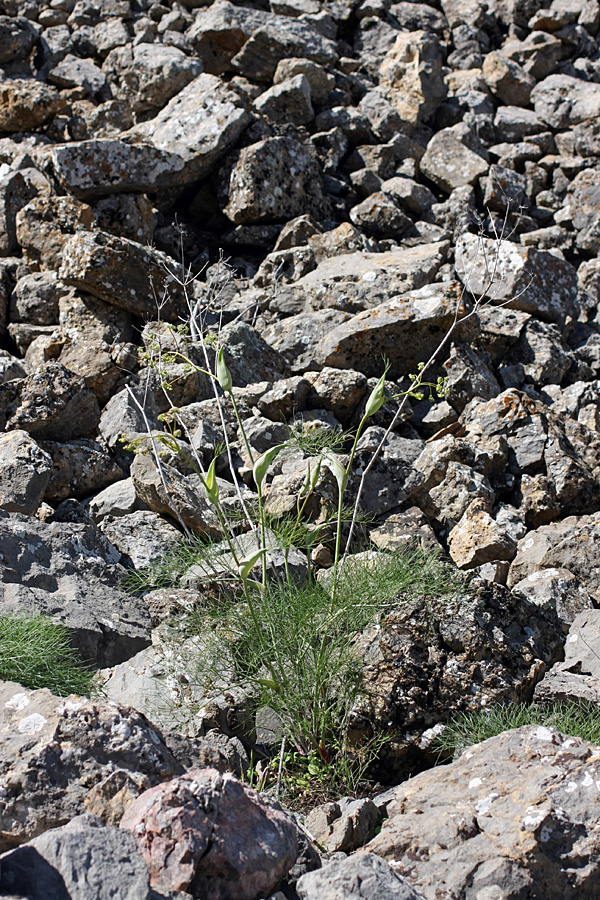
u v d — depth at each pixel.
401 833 2.88
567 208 11.41
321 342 7.66
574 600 5.23
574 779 2.95
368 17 14.36
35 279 8.45
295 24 12.90
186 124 10.20
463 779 3.10
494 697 3.94
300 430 6.40
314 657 3.85
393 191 11.00
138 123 12.05
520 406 6.86
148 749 2.85
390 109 12.30
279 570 4.71
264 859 2.50
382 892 2.43
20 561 4.61
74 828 2.39
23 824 2.63
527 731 3.22
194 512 5.54
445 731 3.88
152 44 12.83
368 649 4.10
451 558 5.87
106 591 4.69
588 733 3.66
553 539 5.78
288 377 7.74
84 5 13.95
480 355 7.95
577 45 14.42
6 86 11.19
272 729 4.03
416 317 7.40
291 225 9.81
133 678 4.12
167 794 2.52
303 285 8.69
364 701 3.95
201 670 3.93
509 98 13.58
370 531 5.74
